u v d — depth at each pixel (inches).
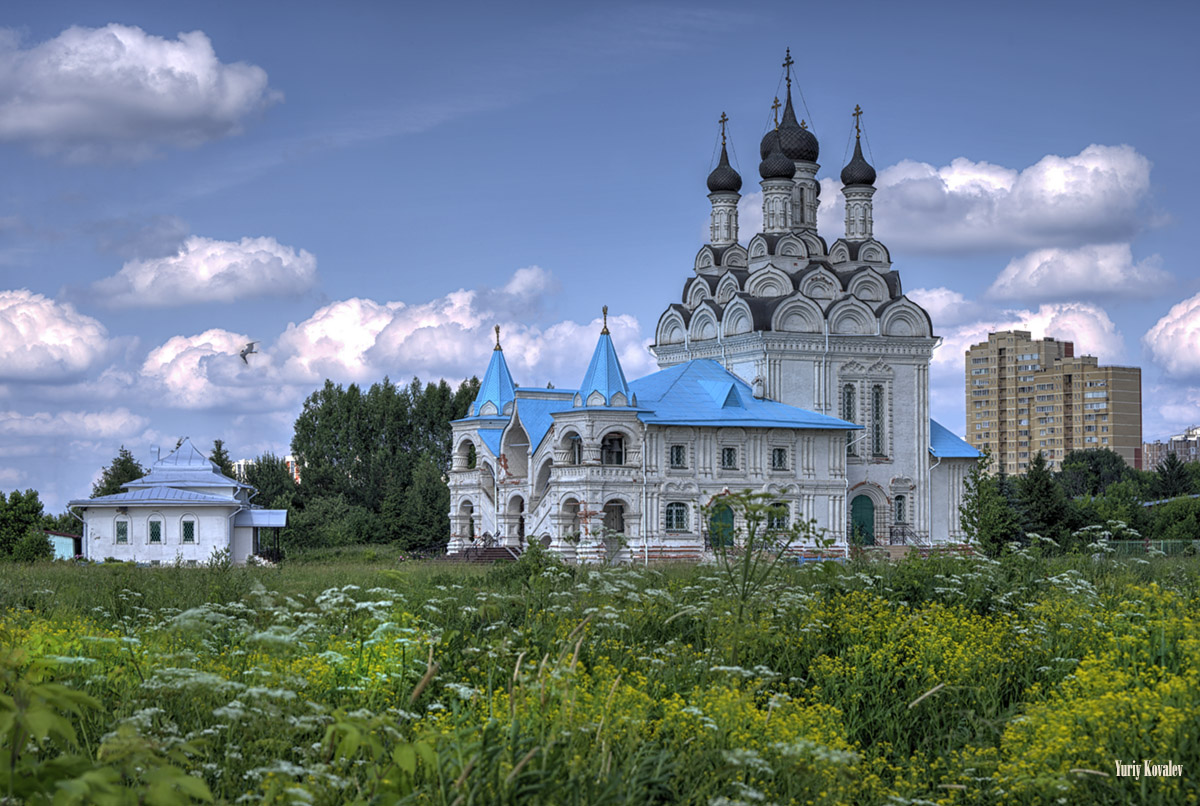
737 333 3469.5
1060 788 657.0
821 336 3412.9
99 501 3063.5
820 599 1138.7
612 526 3120.1
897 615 1048.2
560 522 3058.6
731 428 3144.7
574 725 642.8
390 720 592.1
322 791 552.7
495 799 538.9
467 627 992.2
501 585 1467.8
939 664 943.7
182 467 3299.7
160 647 816.9
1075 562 1476.4
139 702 664.4
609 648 930.7
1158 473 5935.0
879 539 3447.3
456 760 559.8
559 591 1159.6
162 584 1446.9
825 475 3250.5
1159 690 759.7
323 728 678.5
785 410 3267.7
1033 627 995.3
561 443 3083.2
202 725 673.0
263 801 552.7
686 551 3043.8
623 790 567.2
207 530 3088.1
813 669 934.4
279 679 695.7
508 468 3339.1
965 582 1246.9
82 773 417.1
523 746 586.9
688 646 927.0
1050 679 918.4
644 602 1093.1
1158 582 1353.3
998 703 882.1
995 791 710.5
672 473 3090.6
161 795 411.5
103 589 1376.7
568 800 558.3
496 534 3336.6
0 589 1354.6
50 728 439.8
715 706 713.0
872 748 810.2
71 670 722.8
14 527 3174.2
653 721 713.6
